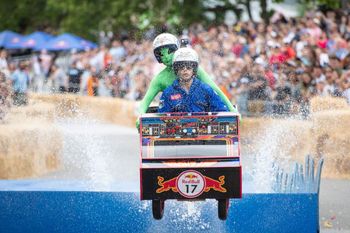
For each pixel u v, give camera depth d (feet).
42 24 213.87
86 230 59.36
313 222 57.62
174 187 49.83
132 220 59.26
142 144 50.11
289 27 124.77
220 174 49.62
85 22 195.42
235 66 120.26
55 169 97.50
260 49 119.03
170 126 50.03
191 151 49.85
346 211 72.43
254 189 60.90
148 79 143.13
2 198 59.47
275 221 58.13
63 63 186.29
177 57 51.49
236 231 58.70
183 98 51.88
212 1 182.19
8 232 59.57
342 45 114.01
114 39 176.24
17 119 98.99
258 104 114.01
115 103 148.36
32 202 59.52
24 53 211.61
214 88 53.98
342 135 90.89
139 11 185.37
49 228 59.52
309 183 60.39
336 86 105.50
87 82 155.94
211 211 59.31
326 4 145.48
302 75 111.96
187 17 177.88
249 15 171.42
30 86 154.51
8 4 214.90
